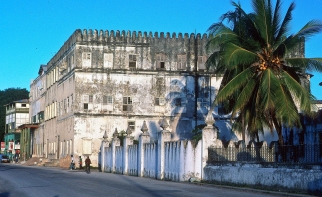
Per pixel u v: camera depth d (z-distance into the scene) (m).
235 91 30.77
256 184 23.91
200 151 29.94
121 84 58.84
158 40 59.62
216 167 28.06
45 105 79.12
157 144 34.84
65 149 62.41
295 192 21.09
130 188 24.72
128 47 59.16
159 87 59.28
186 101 59.25
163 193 21.64
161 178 33.62
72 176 37.44
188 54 59.78
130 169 41.00
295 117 28.22
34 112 90.88
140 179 34.19
